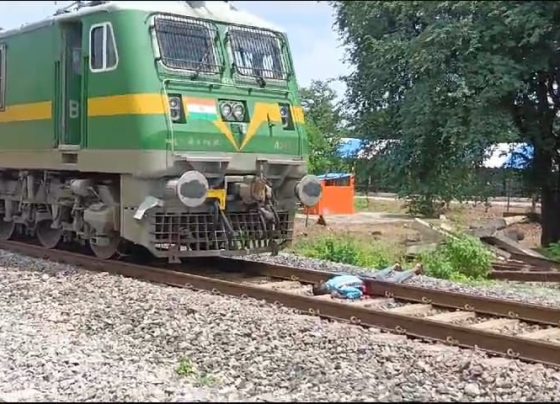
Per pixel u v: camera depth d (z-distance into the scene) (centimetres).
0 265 1191
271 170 1158
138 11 1072
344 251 1536
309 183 1180
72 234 1313
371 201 3897
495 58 1780
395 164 1986
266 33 1193
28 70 1276
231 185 1127
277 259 1324
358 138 2091
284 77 1198
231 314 813
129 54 1059
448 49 1816
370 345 699
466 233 1734
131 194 1080
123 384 569
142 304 868
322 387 576
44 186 1308
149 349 700
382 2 1992
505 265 1533
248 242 1139
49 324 796
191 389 567
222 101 1114
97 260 1161
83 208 1209
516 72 1773
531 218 2777
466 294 933
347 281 986
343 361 653
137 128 1045
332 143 2306
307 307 865
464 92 1736
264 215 1115
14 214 1427
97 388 561
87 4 1188
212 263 1259
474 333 714
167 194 1048
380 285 988
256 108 1145
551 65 1873
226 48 1138
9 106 1329
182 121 1069
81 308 863
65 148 1183
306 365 633
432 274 1353
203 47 1114
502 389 587
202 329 748
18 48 1305
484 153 1845
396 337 749
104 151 1102
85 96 1143
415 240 1938
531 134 1934
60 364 626
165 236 1077
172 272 1042
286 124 1190
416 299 946
